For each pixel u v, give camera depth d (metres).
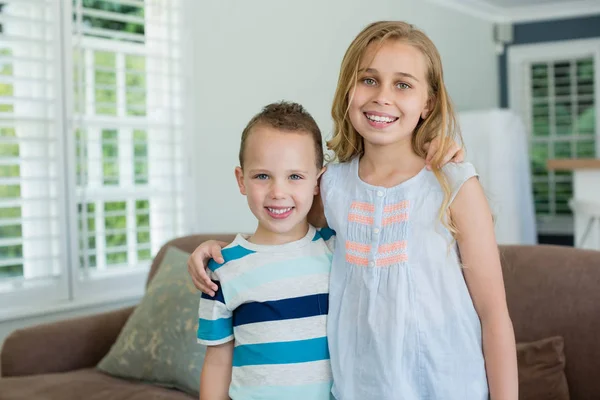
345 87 1.23
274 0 4.22
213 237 2.70
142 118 3.55
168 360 2.21
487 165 4.78
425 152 1.23
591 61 6.43
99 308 3.31
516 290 1.98
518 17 6.66
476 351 1.16
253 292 1.21
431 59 1.21
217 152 3.88
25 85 3.09
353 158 1.31
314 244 1.26
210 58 3.82
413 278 1.16
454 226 1.16
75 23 3.24
